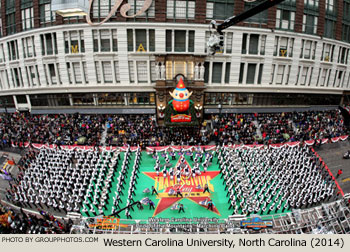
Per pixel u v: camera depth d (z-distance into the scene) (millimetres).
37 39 35812
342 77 43312
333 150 31906
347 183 26188
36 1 34375
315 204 22984
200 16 33375
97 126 33750
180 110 31156
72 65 35719
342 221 17734
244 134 32625
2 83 41812
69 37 34438
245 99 38406
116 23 32938
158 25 33125
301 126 35125
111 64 35062
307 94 40688
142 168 28234
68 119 35750
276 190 24344
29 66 38031
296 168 26531
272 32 35562
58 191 22453
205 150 30719
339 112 41219
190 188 25031
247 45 35656
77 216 18703
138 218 21266
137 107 36750
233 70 36438
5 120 37125
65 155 27672
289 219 19828
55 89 37156
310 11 37000
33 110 38906
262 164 27547
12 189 24422
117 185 23609
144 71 35844
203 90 35250
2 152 30781
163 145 31188
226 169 26984
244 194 22094
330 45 40188
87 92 36656
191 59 33531
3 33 38375
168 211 22047
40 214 21328
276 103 39688
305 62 38656
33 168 25828
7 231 18828
